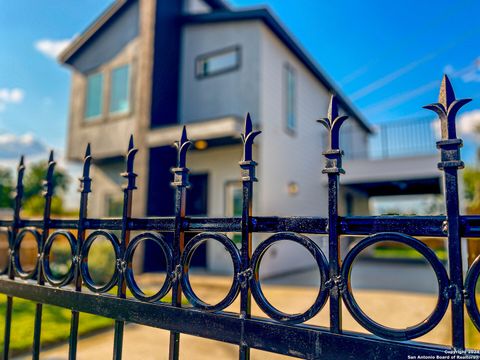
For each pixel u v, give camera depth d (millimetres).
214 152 8078
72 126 9344
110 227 1165
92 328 3293
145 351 2801
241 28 8023
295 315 823
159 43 8305
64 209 13930
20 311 3744
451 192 712
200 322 945
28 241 5434
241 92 7754
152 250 7215
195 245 990
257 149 7336
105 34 9164
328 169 839
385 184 10141
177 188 1052
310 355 793
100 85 8992
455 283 677
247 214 919
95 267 5578
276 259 7684
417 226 730
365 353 740
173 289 1001
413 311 4254
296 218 863
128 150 1181
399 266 9773
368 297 5137
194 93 8492
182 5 9203
